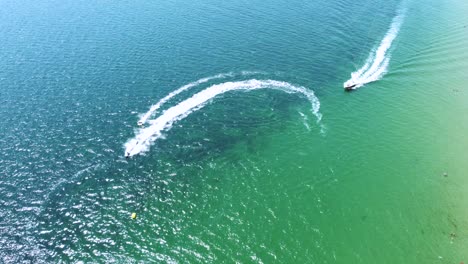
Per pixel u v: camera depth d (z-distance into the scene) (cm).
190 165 5644
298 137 6103
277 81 7350
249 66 7762
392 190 5200
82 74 7562
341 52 8181
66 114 6562
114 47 8438
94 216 4941
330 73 7569
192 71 7625
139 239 4672
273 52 8188
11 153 5825
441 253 4425
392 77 7412
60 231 4772
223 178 5434
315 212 4931
